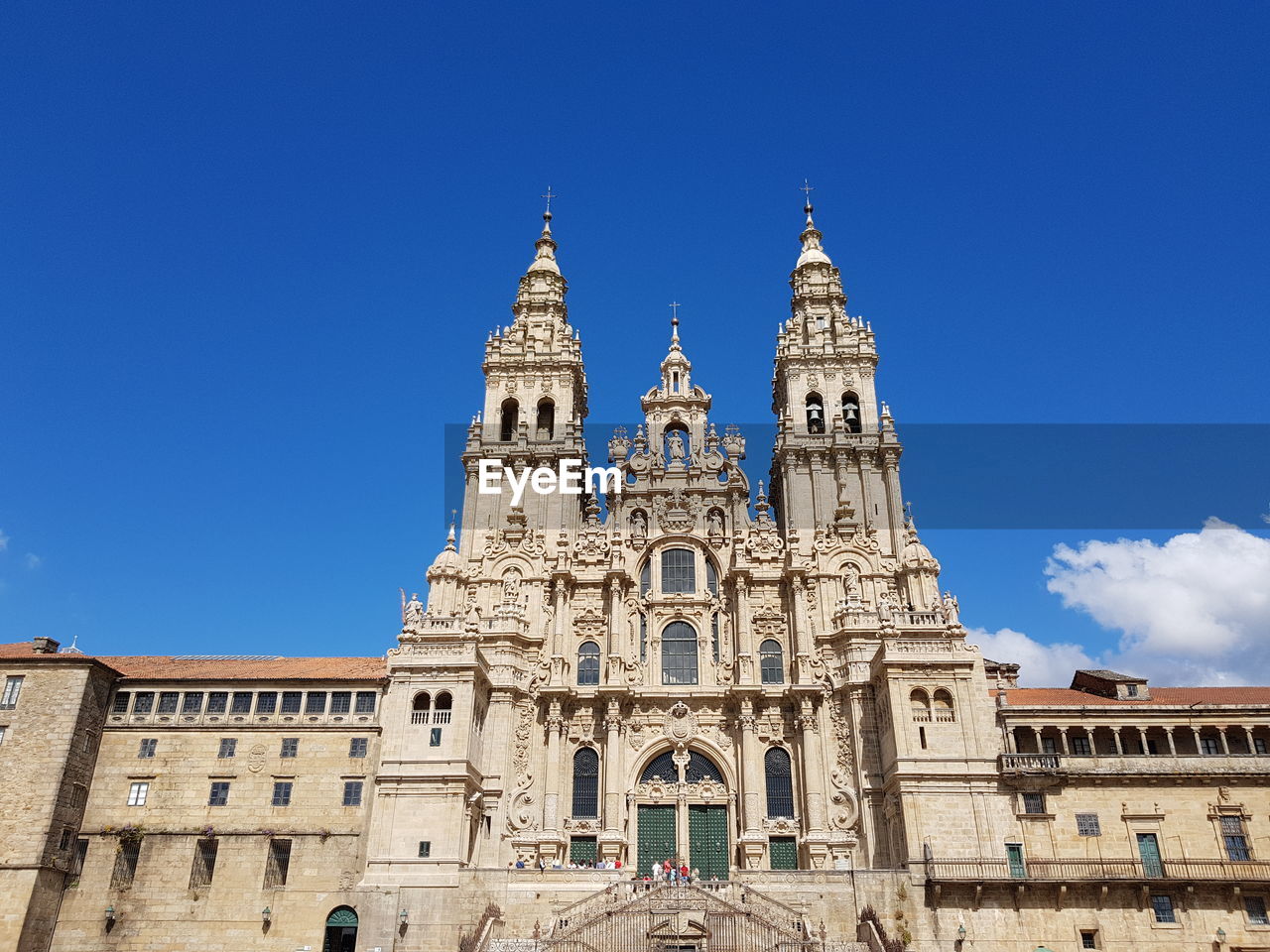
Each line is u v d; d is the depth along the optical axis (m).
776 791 62.53
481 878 53.31
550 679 65.31
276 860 56.09
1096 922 50.19
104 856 55.16
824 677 64.00
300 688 59.84
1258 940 49.62
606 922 47.56
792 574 67.44
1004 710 57.19
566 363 77.88
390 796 55.88
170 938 53.25
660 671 66.88
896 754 56.19
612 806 61.34
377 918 52.53
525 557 69.62
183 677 59.84
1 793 53.84
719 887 50.59
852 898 51.03
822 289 82.81
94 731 57.84
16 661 57.31
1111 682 61.78
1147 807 54.22
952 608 62.25
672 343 81.06
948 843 53.53
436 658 59.47
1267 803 53.97
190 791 57.03
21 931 50.56
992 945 49.69
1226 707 56.38
